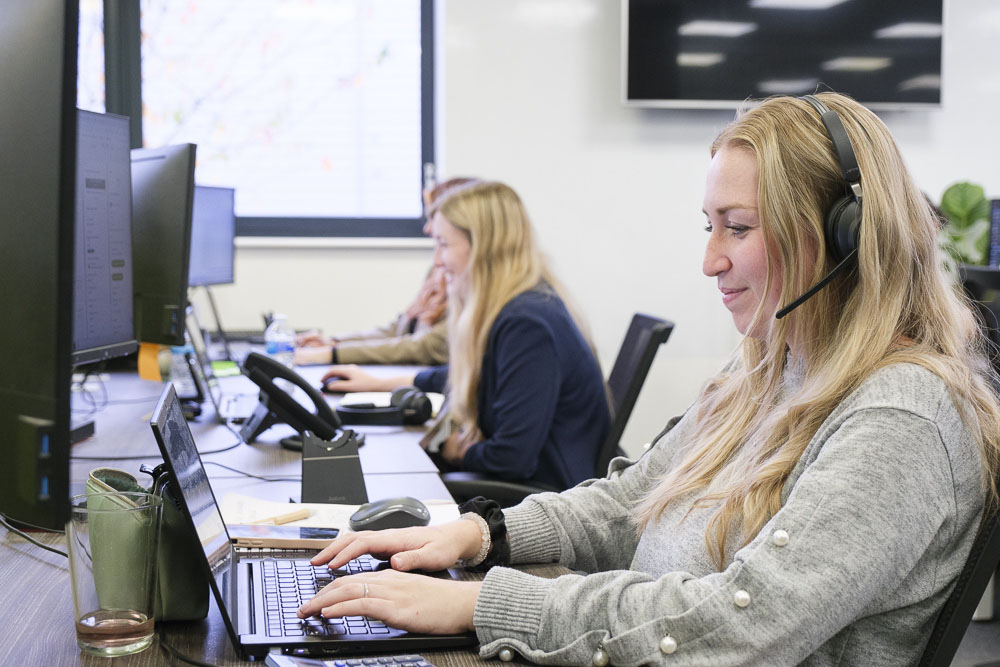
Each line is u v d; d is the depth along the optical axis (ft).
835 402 2.99
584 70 12.94
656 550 3.41
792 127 3.08
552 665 2.83
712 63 12.82
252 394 7.64
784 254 3.07
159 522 2.88
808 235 3.05
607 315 13.28
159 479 3.00
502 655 2.88
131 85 11.80
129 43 11.75
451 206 7.04
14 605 3.13
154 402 6.79
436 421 6.73
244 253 12.69
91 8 11.59
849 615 2.68
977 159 13.88
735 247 3.18
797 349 3.19
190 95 12.72
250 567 3.53
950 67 13.69
